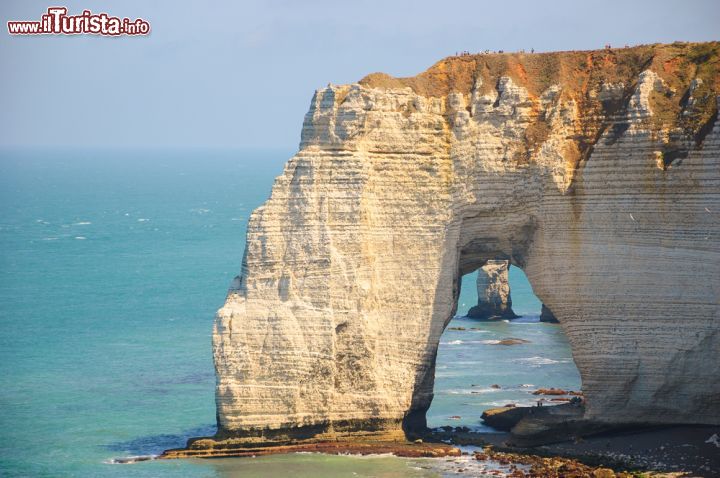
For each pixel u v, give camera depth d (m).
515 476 134.50
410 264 154.38
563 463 139.25
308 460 142.00
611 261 152.00
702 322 148.38
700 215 148.38
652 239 150.38
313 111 153.00
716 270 147.75
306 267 149.88
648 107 151.88
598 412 151.75
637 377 151.00
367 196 152.38
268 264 149.75
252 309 148.38
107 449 147.88
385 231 153.75
